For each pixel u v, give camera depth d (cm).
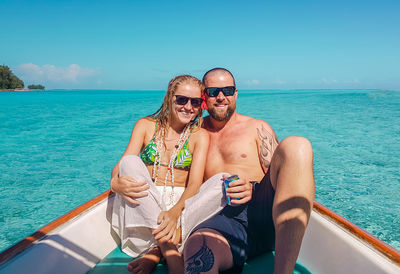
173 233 160
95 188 484
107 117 1469
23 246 136
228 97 207
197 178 199
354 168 576
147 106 2256
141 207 159
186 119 207
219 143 219
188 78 208
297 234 119
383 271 118
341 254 141
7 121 1312
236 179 158
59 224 159
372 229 332
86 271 162
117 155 707
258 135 212
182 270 150
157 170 209
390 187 471
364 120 1280
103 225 185
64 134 986
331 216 160
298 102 2602
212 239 137
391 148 747
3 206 409
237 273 150
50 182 512
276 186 136
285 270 118
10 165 614
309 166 128
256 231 161
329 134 955
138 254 178
